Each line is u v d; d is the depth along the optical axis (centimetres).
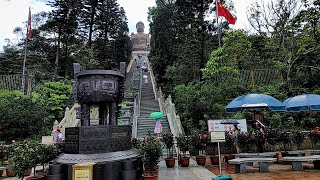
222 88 1543
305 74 1631
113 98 681
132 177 594
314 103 866
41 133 1412
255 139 970
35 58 2586
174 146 1090
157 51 2862
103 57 3009
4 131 1310
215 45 2122
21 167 631
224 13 1738
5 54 2689
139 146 789
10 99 1485
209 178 704
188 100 1517
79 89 672
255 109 1029
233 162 776
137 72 3716
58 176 566
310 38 1580
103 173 577
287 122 1396
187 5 2138
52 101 1820
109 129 639
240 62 1858
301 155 915
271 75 1783
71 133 637
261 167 794
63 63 2717
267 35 1925
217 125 984
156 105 2048
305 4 1563
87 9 2948
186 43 2173
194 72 2138
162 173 791
